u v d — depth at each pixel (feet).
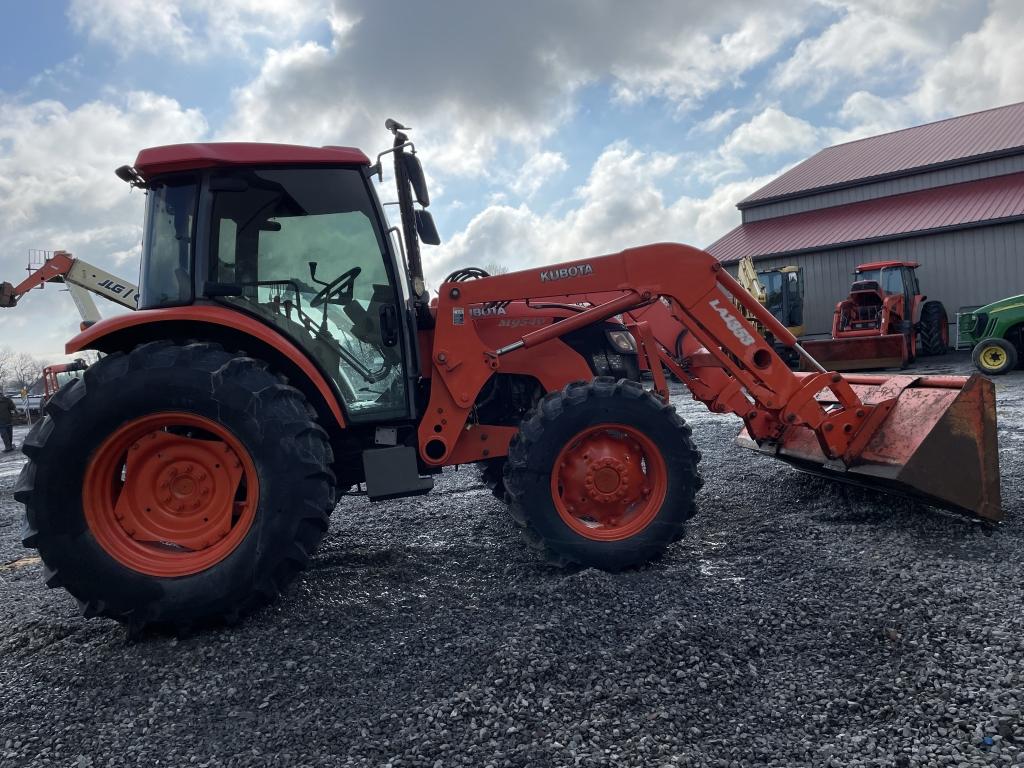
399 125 11.03
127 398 8.75
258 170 10.27
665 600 9.20
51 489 8.58
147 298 10.14
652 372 13.23
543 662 7.39
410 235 11.15
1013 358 42.27
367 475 10.55
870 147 87.15
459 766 5.89
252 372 9.10
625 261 11.53
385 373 10.87
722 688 7.00
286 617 9.23
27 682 7.85
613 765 5.80
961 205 67.31
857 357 48.32
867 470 12.00
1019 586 9.03
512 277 11.15
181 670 7.93
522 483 10.51
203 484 9.23
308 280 10.51
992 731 5.97
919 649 7.45
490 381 12.50
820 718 6.41
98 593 8.63
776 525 12.59
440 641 8.27
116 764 6.19
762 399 12.07
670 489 10.78
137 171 10.03
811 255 71.36
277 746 6.35
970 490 11.26
